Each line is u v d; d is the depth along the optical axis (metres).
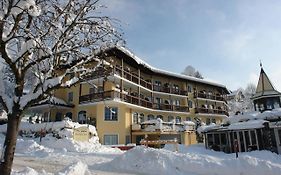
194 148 27.69
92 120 31.11
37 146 20.80
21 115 7.57
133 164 13.53
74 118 32.81
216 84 52.50
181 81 48.19
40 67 8.00
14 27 6.79
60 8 7.70
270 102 29.47
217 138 27.66
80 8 7.73
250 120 26.28
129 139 33.78
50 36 7.63
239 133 25.42
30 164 14.17
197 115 48.66
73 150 21.75
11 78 8.55
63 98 34.81
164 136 35.84
